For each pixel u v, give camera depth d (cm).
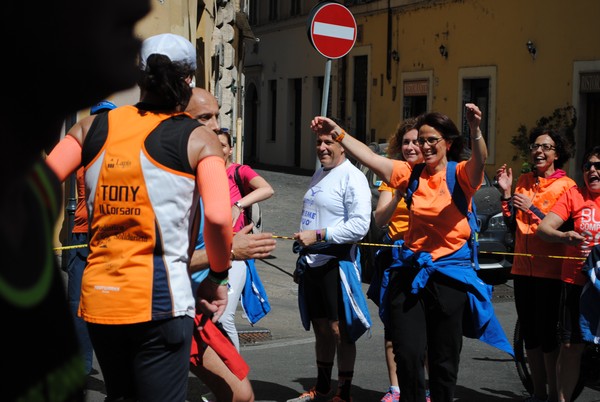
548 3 2219
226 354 384
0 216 109
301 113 3884
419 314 497
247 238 385
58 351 118
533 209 617
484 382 712
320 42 909
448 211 497
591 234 586
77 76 108
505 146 2378
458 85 2608
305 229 610
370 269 1218
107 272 324
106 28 109
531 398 636
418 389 495
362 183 596
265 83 4275
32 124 109
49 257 120
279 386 678
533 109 2269
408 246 508
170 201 326
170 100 339
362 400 646
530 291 621
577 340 580
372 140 3141
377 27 3091
